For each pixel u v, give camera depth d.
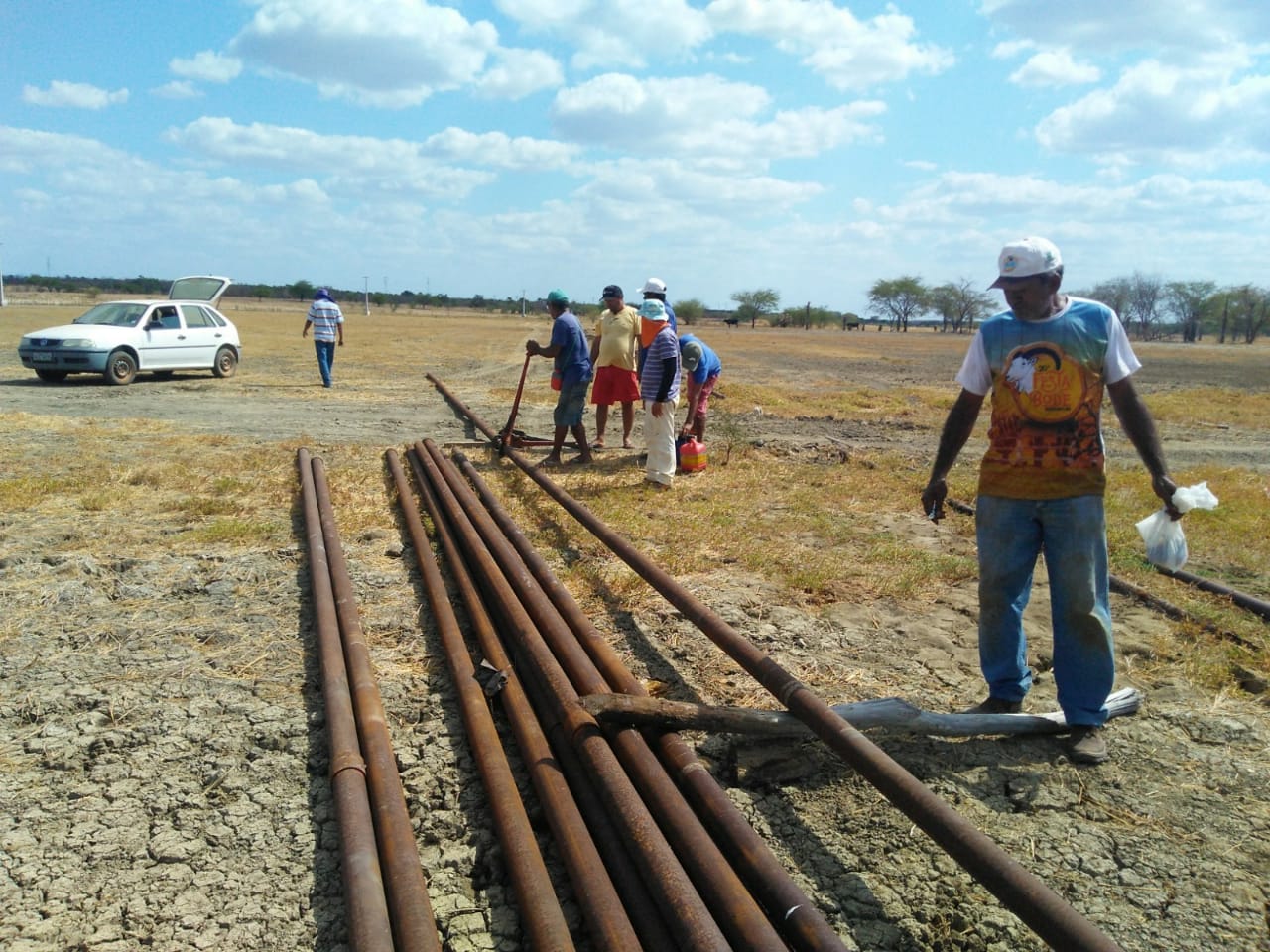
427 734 3.99
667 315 8.93
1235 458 12.61
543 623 4.68
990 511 4.07
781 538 7.37
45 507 7.71
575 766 3.55
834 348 47.84
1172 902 3.01
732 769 3.78
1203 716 4.37
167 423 12.62
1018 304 3.89
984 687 4.66
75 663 4.64
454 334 45.69
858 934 2.86
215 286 21.05
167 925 2.83
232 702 4.26
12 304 58.19
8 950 2.69
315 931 2.83
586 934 2.84
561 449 10.64
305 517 7.32
